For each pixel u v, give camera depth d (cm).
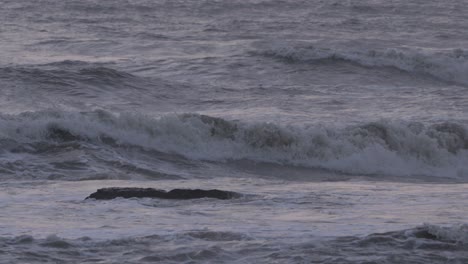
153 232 3378
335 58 11175
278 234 3350
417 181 6131
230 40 12938
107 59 10938
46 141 6356
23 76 8850
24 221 3631
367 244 3145
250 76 10269
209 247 3084
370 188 5034
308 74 10556
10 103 8100
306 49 11181
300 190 4812
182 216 3772
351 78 10519
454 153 6912
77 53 11462
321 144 6731
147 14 15950
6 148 6116
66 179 5394
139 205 4034
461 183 5984
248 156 6569
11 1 16612
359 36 14212
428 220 3731
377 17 16800
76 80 8888
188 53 11638
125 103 8425
